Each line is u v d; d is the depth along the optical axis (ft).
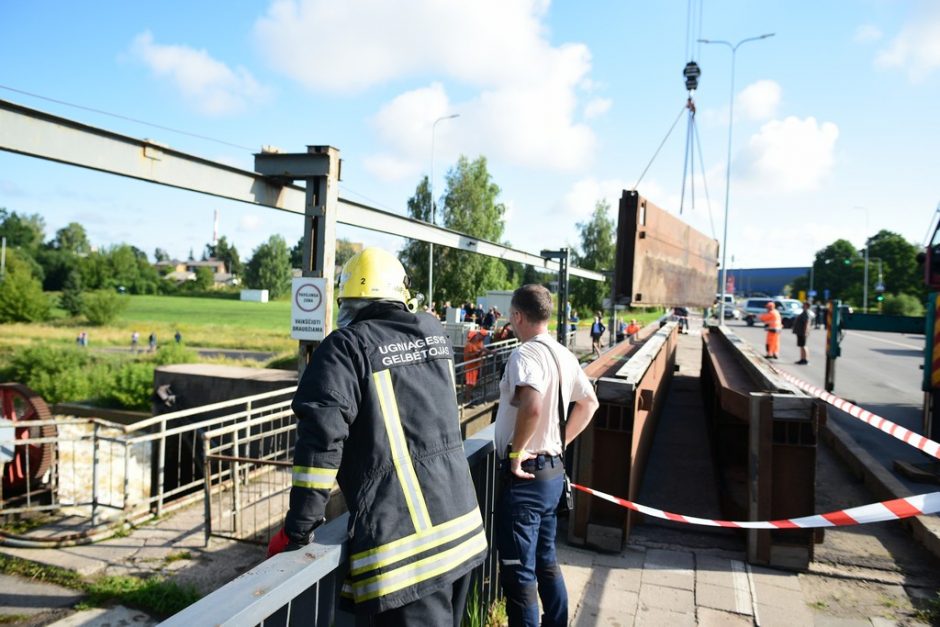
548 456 8.95
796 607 11.69
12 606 13.89
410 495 5.82
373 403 5.79
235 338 135.33
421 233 22.61
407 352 6.20
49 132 10.09
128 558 16.21
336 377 5.57
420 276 137.18
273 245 407.64
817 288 301.43
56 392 60.75
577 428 9.73
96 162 10.84
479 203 138.62
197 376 44.45
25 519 19.26
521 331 9.45
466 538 6.18
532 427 8.42
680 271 31.32
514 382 8.71
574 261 185.68
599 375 16.80
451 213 138.51
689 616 11.27
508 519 8.82
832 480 20.24
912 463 20.51
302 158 15.11
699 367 49.90
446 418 6.33
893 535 15.53
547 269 46.01
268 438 34.04
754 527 11.07
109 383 57.47
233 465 17.56
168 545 17.08
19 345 115.65
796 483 13.23
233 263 559.79
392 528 5.66
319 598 5.68
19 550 16.71
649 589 12.34
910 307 159.43
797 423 13.20
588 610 11.46
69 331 151.33
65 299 194.90
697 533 15.49
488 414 31.53
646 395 15.78
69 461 32.48
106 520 18.60
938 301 22.06
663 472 21.22
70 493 27.48
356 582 5.60
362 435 5.80
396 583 5.56
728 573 13.11
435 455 6.11
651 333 39.83
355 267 6.77
